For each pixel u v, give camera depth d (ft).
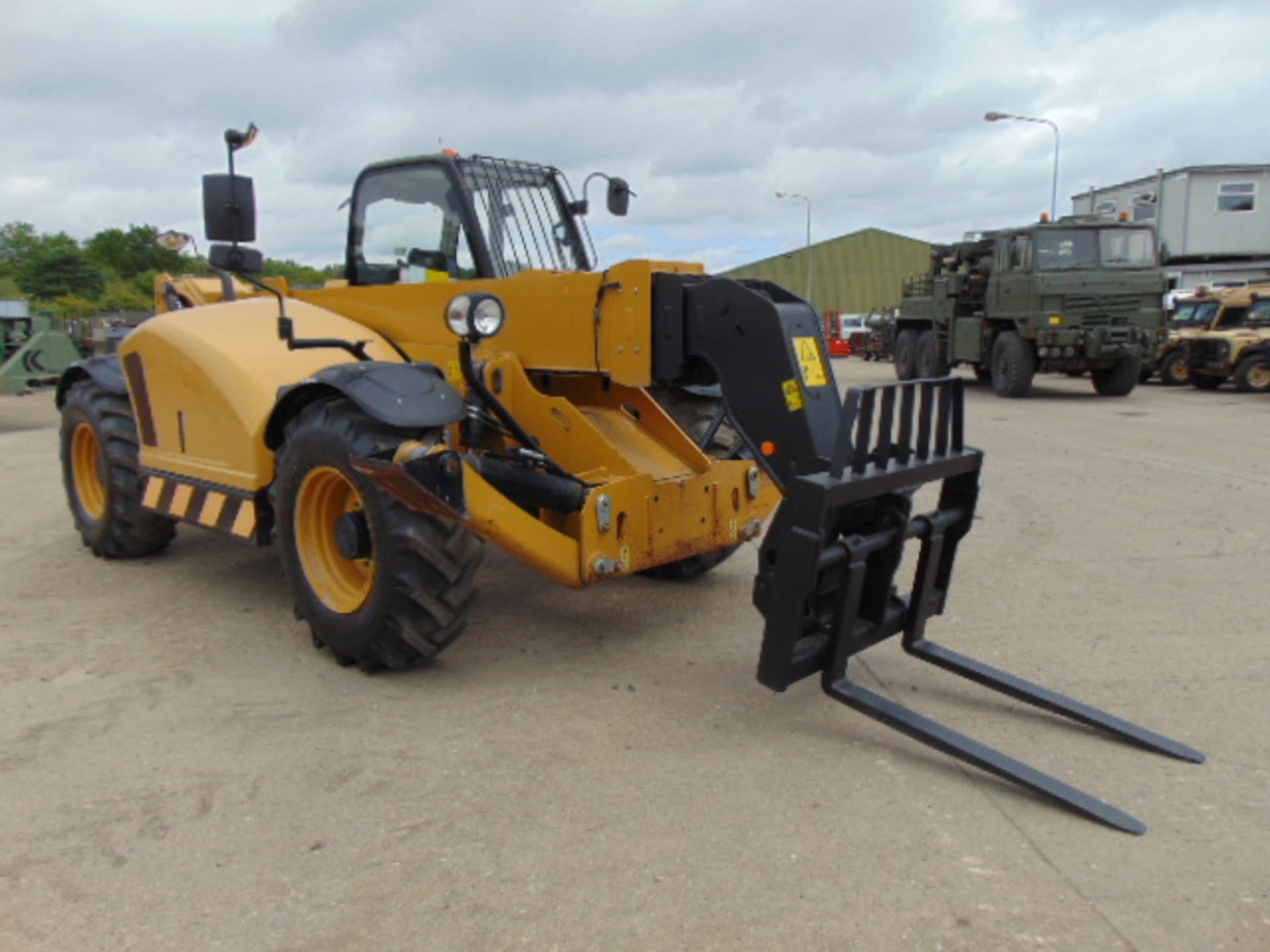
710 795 9.62
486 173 15.29
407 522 11.50
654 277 12.00
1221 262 109.19
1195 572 17.49
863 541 10.87
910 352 64.69
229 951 7.32
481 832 8.93
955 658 12.36
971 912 7.79
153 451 16.43
